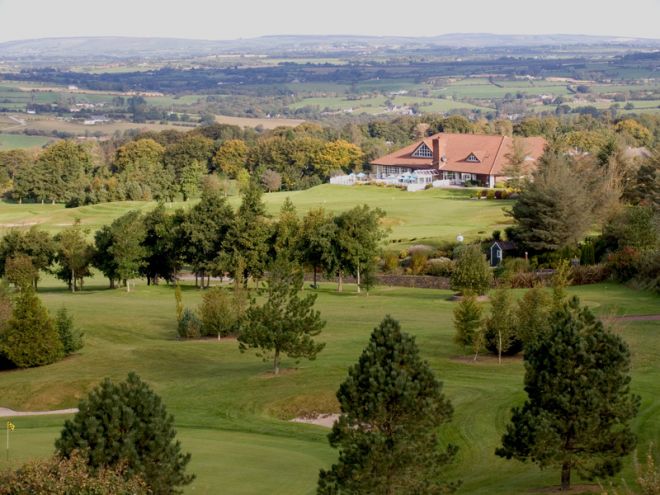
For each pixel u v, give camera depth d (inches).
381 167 7682.1
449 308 2903.5
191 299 3314.5
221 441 1534.2
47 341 2299.5
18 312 2297.0
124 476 1040.2
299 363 2155.5
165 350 2390.5
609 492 1173.7
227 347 2428.6
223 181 7815.0
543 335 1224.8
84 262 3668.8
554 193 3698.3
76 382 2047.2
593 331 1197.7
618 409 1170.6
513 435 1187.3
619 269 3166.8
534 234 3710.6
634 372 1889.8
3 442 1480.1
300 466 1353.3
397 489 1069.8
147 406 1091.9
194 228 3607.3
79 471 1002.1
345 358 2164.1
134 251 3567.9
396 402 1089.4
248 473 1306.6
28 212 7076.8
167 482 1077.1
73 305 3110.2
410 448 1061.1
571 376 1173.1
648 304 2684.5
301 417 1748.3
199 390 1967.3
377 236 3420.3
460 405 1699.1
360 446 1058.1
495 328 2100.1
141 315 2915.8
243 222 3518.7
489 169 6604.3
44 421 1752.0
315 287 3558.1
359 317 2770.7
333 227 3388.3
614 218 3673.7
